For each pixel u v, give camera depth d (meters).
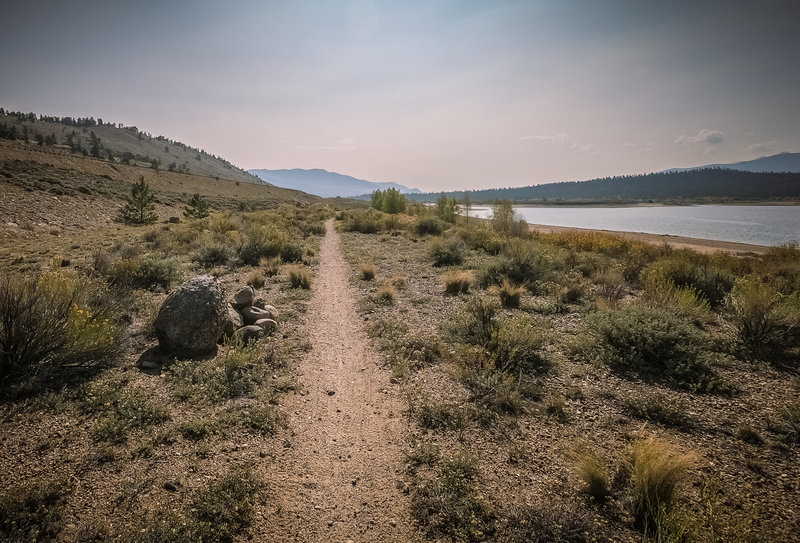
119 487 3.92
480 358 6.96
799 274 13.92
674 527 3.32
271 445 4.86
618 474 4.20
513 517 3.65
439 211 44.03
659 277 11.92
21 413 4.98
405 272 15.77
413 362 7.20
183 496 3.85
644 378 6.54
